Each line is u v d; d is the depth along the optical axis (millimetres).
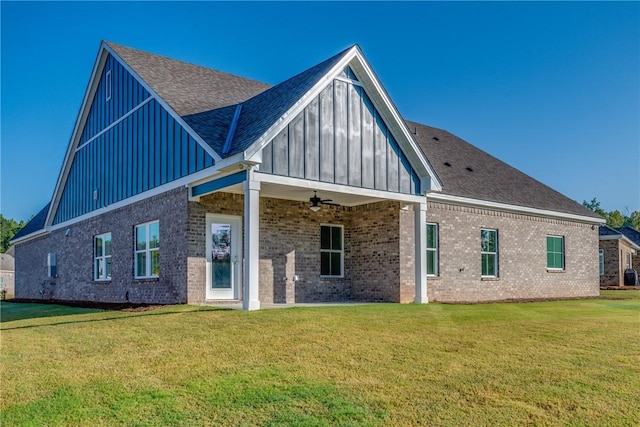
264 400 5641
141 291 15508
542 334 9266
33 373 6699
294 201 15703
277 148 12047
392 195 14453
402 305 13672
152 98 15641
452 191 17688
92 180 19828
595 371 6855
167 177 14477
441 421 5148
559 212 21297
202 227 13633
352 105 13781
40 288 25203
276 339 8406
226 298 13922
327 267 16484
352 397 5754
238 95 17172
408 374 6625
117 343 8320
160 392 5879
